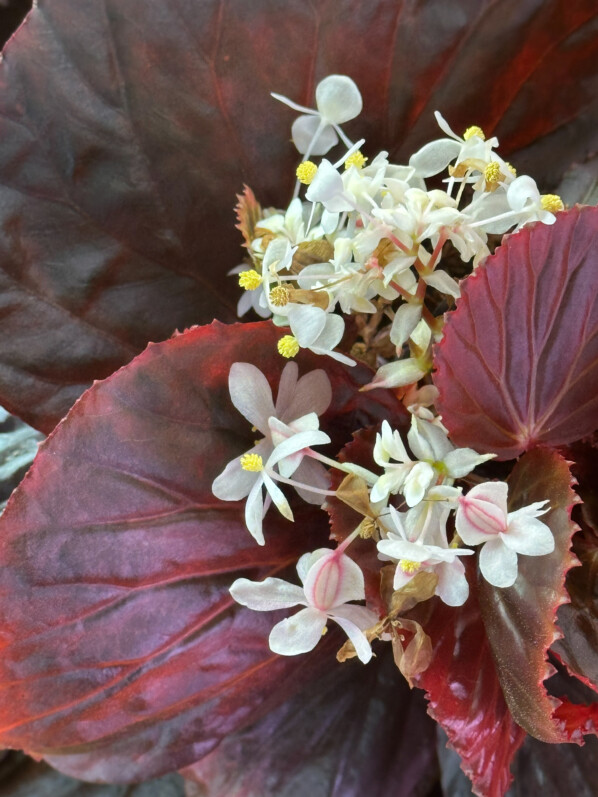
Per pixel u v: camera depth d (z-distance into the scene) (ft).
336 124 0.69
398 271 0.58
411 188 0.60
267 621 0.71
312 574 0.58
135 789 1.04
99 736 0.73
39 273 0.72
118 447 0.60
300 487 0.61
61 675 0.65
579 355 0.60
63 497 0.60
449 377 0.58
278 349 0.63
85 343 0.74
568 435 0.64
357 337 0.71
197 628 0.68
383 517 0.60
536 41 0.74
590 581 0.64
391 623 0.60
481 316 0.56
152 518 0.63
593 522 0.65
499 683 0.63
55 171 0.70
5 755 1.06
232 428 0.64
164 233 0.74
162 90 0.70
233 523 0.67
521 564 0.59
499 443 0.63
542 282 0.56
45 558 0.60
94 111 0.69
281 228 0.68
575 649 0.63
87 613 0.63
